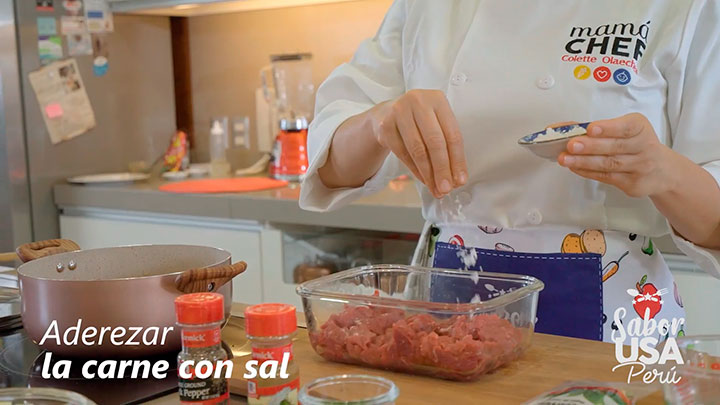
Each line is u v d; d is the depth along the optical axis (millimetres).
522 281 929
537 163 1174
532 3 1217
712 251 1074
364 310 863
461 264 1235
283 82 2727
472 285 970
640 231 1150
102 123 2873
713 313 1674
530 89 1194
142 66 2998
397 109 987
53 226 2750
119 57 2912
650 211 1144
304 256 2197
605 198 1146
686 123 1131
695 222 1027
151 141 3053
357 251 2104
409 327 820
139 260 1029
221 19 2988
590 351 896
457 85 1238
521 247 1195
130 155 2979
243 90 2988
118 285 850
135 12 2920
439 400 757
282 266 2236
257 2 2668
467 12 1283
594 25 1183
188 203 2381
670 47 1130
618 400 698
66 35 2744
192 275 856
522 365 853
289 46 2848
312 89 2770
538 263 1171
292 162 2617
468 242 1242
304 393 654
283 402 688
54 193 2723
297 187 2459
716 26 1110
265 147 2900
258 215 2236
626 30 1159
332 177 1244
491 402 749
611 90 1154
